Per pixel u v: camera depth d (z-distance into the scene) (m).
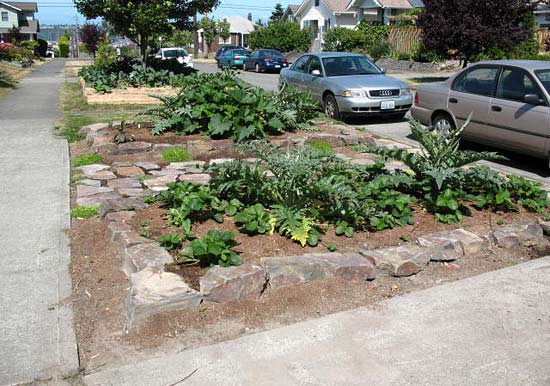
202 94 9.88
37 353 3.67
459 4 22.25
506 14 22.28
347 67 14.59
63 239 5.53
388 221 5.54
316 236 5.16
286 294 4.49
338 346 3.86
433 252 5.16
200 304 4.21
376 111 13.33
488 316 4.29
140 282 4.24
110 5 17.53
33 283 4.62
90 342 3.83
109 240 5.34
